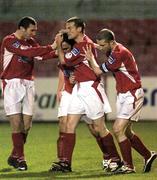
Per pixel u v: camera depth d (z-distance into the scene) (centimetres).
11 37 3219
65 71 3166
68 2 8875
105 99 3159
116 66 2986
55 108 6919
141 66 8025
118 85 3038
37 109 6919
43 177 3011
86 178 2961
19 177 3019
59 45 3144
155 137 5219
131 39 8344
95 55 3112
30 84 3312
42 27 8356
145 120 6869
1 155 4041
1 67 3309
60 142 3275
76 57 3064
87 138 5144
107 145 3189
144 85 6862
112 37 3011
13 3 8862
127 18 8569
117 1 8869
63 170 3186
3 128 6188
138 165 3484
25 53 3172
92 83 3100
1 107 6775
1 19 8569
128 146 3059
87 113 3112
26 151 4266
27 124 3341
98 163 3588
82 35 3091
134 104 3009
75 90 3120
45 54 3177
